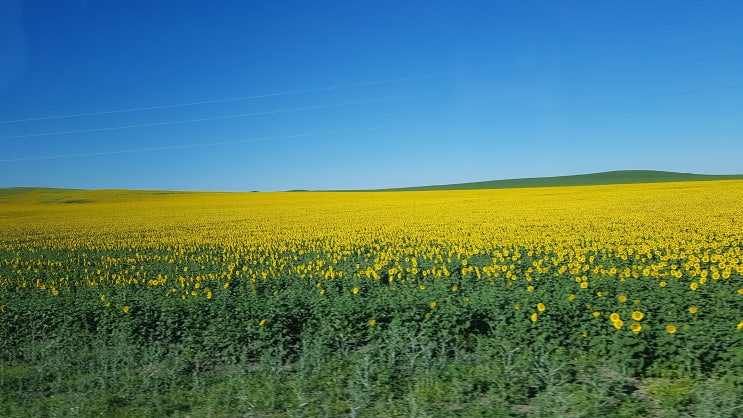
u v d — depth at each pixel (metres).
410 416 6.14
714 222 25.64
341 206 48.22
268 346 9.03
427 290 10.98
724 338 7.31
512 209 37.81
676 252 16.53
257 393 7.07
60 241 29.20
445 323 8.98
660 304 8.97
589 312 8.85
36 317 11.02
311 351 8.41
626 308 8.78
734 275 12.36
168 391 7.39
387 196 62.00
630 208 34.41
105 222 40.34
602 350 7.85
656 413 6.14
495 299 9.77
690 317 8.23
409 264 16.97
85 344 9.97
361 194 67.75
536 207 38.38
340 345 9.17
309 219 37.00
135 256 22.98
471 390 6.88
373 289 12.90
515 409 6.41
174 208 52.91
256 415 6.50
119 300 11.08
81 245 27.23
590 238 21.22
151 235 30.69
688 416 5.98
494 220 30.81
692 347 7.28
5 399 7.29
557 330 8.54
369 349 8.61
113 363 8.35
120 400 7.14
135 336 9.86
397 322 9.09
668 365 7.39
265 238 27.14
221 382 7.72
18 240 30.34
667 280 11.50
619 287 10.68
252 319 9.47
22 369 8.59
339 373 7.75
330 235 26.95
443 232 26.11
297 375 7.66
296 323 9.99
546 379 6.94
